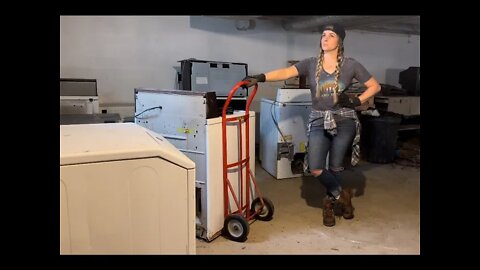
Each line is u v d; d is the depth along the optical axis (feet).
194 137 7.08
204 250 6.95
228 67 10.73
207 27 14.74
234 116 7.55
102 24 13.05
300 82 12.07
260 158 13.71
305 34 16.52
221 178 7.43
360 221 8.41
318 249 7.03
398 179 11.98
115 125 4.78
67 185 2.96
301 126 12.02
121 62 13.53
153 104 7.55
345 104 7.64
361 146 14.94
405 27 16.80
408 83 16.62
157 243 3.43
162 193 3.37
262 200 8.29
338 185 8.15
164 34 14.03
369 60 18.04
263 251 6.93
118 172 3.15
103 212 3.14
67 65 12.78
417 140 15.88
